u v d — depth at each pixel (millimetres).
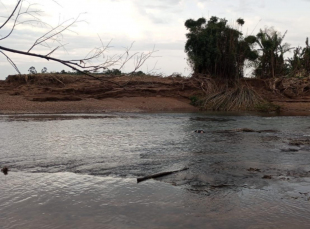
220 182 7355
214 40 38969
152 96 36250
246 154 10453
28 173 8148
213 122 21109
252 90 35438
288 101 36906
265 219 5305
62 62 2637
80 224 5098
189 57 39281
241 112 30688
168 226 5043
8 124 18594
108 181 7441
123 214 5508
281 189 6855
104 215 5465
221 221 5219
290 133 15641
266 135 14938
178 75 41406
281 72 44844
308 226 5043
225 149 11391
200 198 6293
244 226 5047
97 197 6344
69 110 28766
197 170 8414
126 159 9766
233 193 6602
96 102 31469
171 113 28750
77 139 13578
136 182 7371
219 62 38938
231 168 8609
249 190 6793
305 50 46969
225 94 34906
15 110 26953
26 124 18703
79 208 5770
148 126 18594
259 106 32812
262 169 8516
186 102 36594
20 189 6812
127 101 33625
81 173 8164
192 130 16844
